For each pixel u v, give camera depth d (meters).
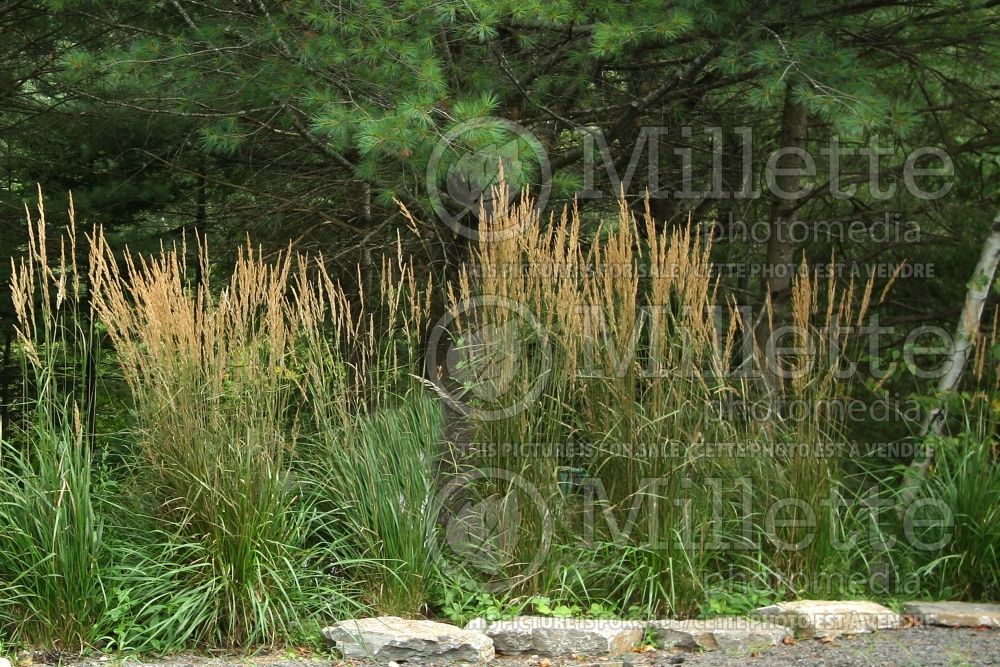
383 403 6.52
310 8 7.12
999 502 6.45
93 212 10.10
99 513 5.63
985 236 9.09
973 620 5.94
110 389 8.40
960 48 8.19
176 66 7.73
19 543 5.31
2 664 4.77
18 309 5.59
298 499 6.03
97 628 5.27
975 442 6.72
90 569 5.33
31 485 5.41
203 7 8.50
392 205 8.00
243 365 5.80
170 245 10.42
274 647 5.36
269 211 9.61
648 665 5.15
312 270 9.49
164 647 5.26
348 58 6.96
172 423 5.63
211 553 5.45
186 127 9.59
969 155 9.43
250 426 5.70
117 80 7.61
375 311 8.77
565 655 5.38
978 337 7.91
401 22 6.83
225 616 5.42
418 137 6.19
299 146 9.27
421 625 5.44
